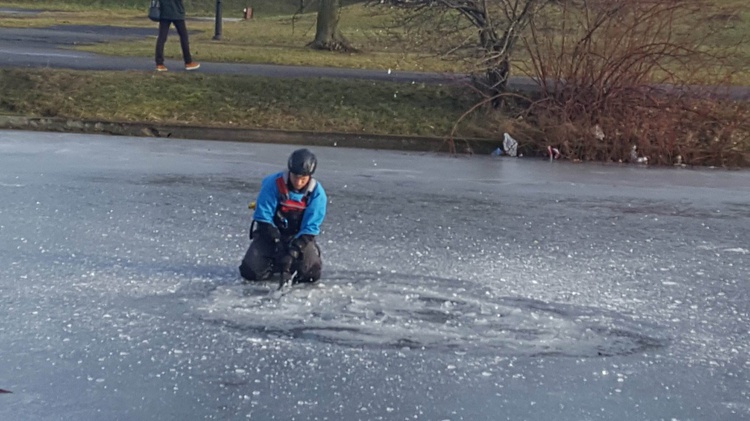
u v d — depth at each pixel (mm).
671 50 15930
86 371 5977
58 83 16969
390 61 22297
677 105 15867
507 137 15758
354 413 5516
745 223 11156
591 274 8609
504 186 12812
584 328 7125
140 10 55719
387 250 9102
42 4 55375
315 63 21562
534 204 11680
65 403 5520
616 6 15797
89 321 6848
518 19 16188
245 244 9117
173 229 9602
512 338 6840
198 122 16172
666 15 15883
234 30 35406
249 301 7395
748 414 5715
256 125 16141
